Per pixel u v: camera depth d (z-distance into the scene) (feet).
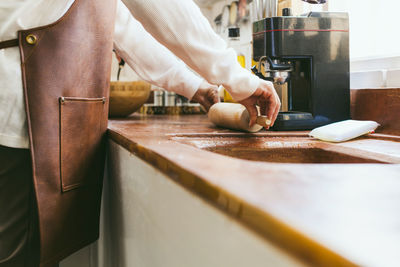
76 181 2.72
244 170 1.16
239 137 3.04
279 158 2.68
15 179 2.57
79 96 2.62
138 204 1.99
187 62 2.52
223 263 0.93
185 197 1.21
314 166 1.26
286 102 3.69
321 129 2.90
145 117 5.74
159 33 2.35
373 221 0.65
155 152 1.59
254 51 3.43
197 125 3.92
